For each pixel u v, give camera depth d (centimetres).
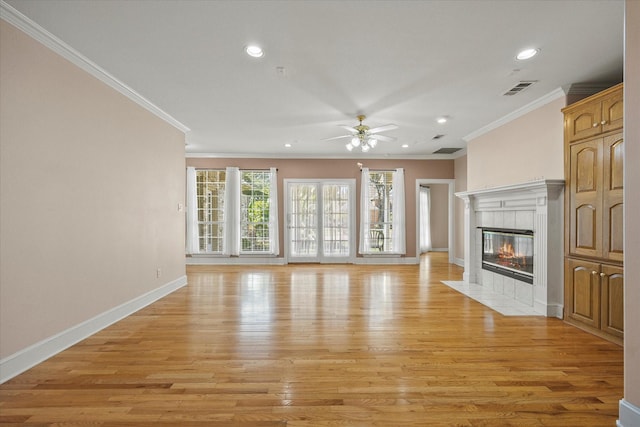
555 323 372
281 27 267
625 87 187
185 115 503
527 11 246
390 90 401
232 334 338
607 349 300
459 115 495
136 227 424
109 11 245
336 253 834
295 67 340
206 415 202
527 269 457
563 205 385
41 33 269
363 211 825
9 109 248
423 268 758
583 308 352
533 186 407
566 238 378
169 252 518
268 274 680
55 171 290
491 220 543
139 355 287
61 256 298
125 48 301
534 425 193
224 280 619
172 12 247
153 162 468
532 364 270
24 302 260
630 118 184
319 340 321
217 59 323
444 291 529
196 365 268
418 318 390
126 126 401
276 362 273
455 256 834
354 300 473
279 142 693
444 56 316
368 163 836
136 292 424
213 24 263
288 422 196
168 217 514
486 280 556
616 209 313
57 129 292
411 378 247
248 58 321
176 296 497
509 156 496
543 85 383
